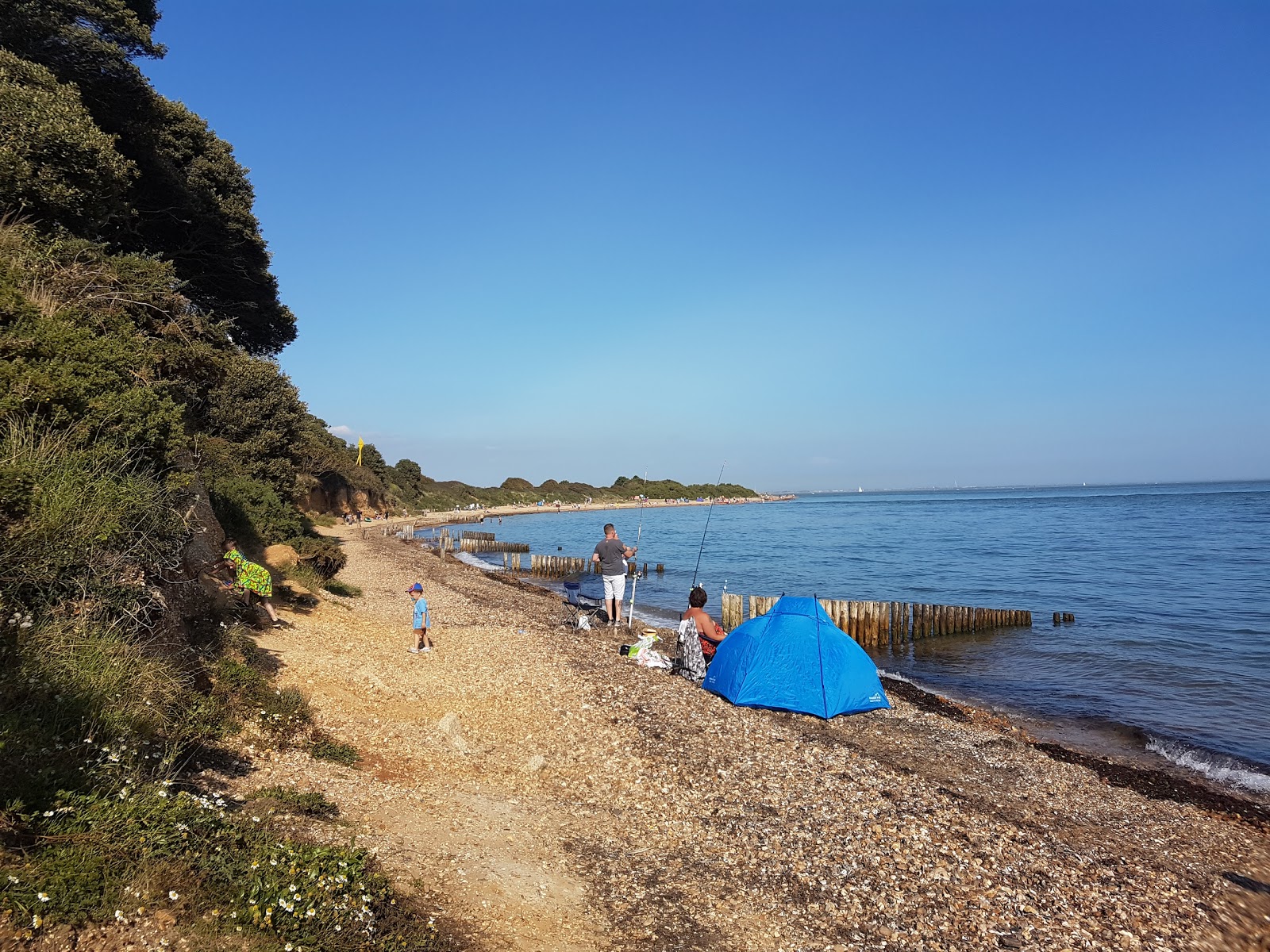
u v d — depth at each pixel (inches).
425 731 319.9
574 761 309.1
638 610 933.2
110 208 441.1
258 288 996.6
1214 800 353.1
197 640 298.7
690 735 340.8
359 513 2539.4
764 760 316.5
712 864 227.6
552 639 568.1
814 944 188.2
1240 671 621.6
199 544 380.8
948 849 245.8
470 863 201.8
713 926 192.2
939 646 746.2
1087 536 2161.7
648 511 5059.1
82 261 366.9
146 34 591.2
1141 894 231.6
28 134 375.2
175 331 411.5
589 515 4424.2
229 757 225.3
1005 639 772.6
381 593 794.8
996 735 428.5
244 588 431.8
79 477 227.5
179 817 151.2
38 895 111.7
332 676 377.1
